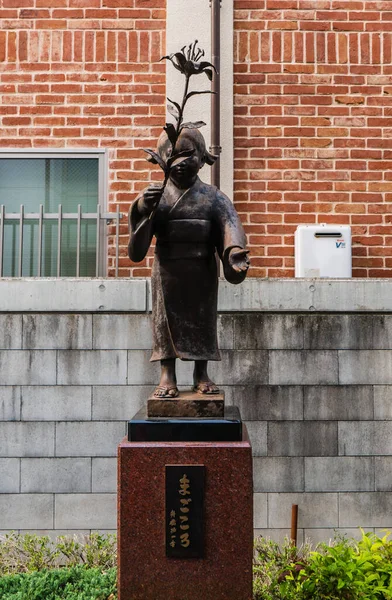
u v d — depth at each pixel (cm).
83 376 519
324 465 513
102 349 521
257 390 518
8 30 613
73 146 607
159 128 608
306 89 609
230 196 592
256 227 599
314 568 372
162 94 610
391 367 521
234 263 318
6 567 446
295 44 611
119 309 521
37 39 612
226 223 336
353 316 525
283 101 607
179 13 604
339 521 509
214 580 321
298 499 511
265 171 603
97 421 516
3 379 519
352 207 603
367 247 601
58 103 610
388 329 524
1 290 522
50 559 452
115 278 525
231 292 523
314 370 520
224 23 603
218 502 322
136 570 322
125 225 600
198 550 321
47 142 608
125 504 324
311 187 604
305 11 612
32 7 613
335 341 522
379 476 513
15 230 602
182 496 322
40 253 570
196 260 342
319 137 607
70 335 522
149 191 325
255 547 459
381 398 519
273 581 382
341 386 520
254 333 522
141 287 523
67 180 618
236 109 605
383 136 608
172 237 340
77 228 573
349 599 351
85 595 374
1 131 609
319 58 611
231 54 602
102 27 612
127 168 605
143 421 330
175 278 343
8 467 513
